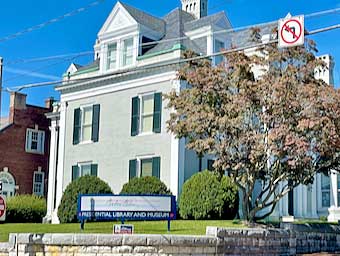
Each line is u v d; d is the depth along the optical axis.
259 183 26.34
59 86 32.66
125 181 28.69
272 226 20.05
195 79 20.09
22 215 31.53
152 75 28.38
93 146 30.67
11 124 38.50
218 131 19.38
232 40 29.97
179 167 26.39
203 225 20.19
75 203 26.64
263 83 19.03
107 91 30.50
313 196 29.22
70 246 15.19
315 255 19.20
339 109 18.28
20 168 38.66
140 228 19.45
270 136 18.28
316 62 20.27
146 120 28.42
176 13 33.00
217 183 24.05
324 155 18.97
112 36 30.88
